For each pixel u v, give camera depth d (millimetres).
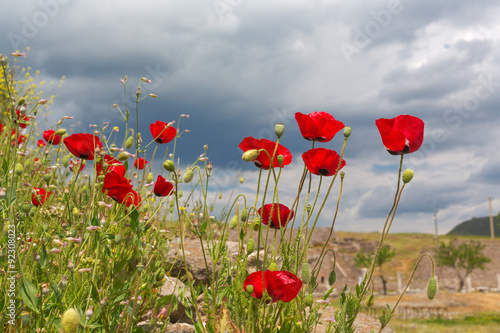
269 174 1992
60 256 1987
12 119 2326
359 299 1889
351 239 57688
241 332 1934
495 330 21969
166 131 2783
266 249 2014
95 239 2082
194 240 3691
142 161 2893
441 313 27656
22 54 2367
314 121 2164
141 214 2359
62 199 2371
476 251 42219
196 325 2045
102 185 2203
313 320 1940
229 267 2105
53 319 1634
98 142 2277
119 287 1778
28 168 2979
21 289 1617
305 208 2064
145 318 2535
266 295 1886
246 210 2090
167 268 3189
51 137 2729
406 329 22359
